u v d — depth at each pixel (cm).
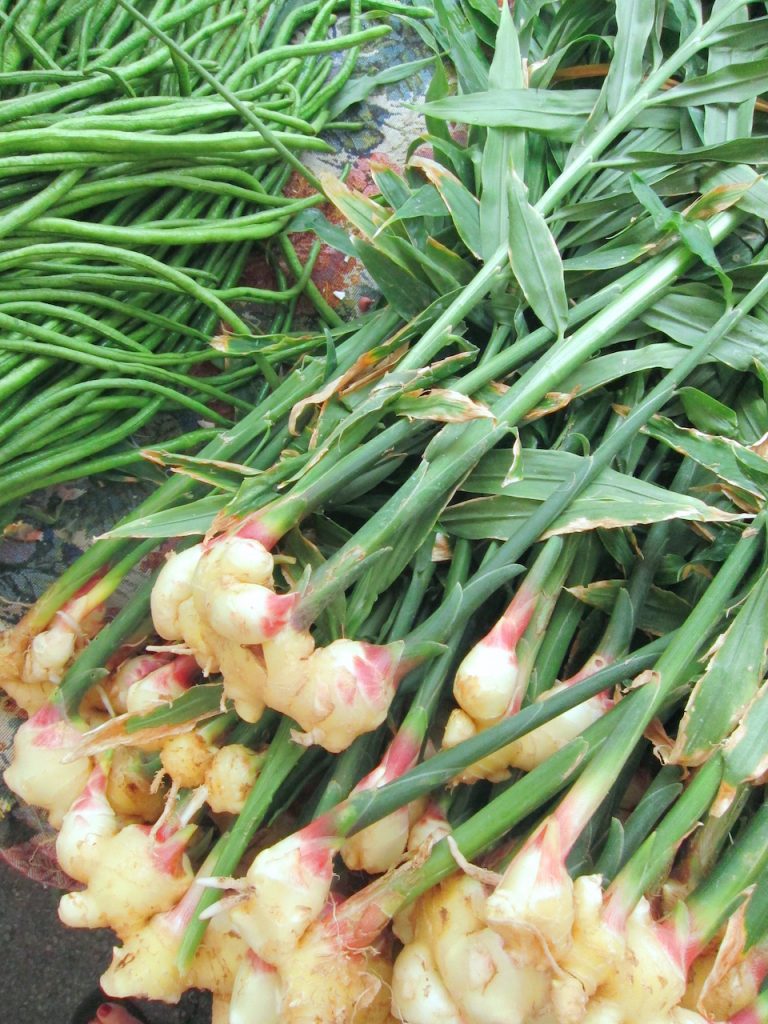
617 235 49
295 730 39
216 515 45
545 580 42
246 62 57
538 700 41
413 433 45
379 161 63
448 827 40
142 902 40
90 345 50
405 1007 35
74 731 46
